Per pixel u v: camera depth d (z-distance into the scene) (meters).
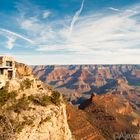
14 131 45.62
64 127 56.69
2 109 49.31
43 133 50.16
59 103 58.69
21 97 54.91
